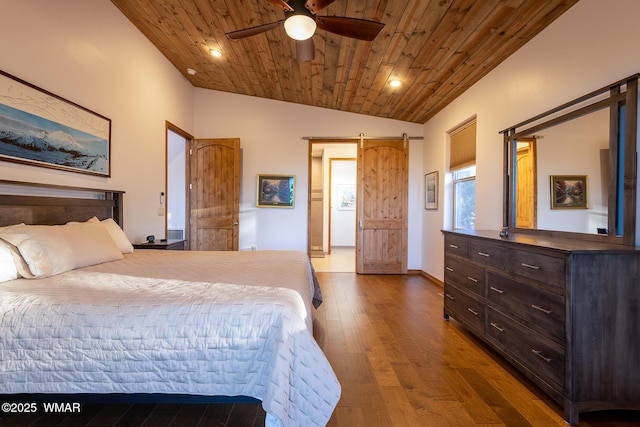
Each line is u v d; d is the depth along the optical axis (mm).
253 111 5211
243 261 2428
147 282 1676
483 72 3256
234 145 5016
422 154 5285
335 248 8781
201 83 4996
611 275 1537
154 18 3264
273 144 5223
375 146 5238
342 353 2305
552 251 1644
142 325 1274
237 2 2754
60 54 2467
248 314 1289
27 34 2180
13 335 1274
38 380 1271
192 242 5059
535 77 2543
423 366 2115
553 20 2338
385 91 4102
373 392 1806
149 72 3770
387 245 5277
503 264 2100
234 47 3590
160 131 4051
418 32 2691
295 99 5070
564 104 2184
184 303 1332
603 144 1912
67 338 1269
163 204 4145
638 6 1730
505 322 2078
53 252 1868
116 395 1369
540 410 1651
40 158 2285
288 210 5246
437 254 4613
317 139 5215
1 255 1665
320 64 3602
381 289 4250
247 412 1612
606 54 1920
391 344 2465
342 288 4301
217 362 1267
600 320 1536
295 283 1684
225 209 5035
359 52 3172
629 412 1631
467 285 2600
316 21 2115
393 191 5258
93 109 2848
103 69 2971
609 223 1852
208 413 1600
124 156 3320
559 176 2248
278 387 1130
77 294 1432
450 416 1595
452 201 4355
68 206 2557
